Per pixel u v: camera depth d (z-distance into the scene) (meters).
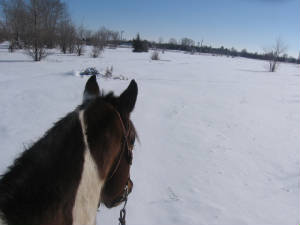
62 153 1.03
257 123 8.36
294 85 18.78
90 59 28.31
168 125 7.40
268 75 26.34
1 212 0.89
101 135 1.13
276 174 4.92
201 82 17.17
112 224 3.14
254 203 3.86
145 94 11.25
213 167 4.99
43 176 0.97
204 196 3.94
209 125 7.74
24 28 28.45
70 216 1.00
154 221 3.26
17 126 6.24
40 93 9.68
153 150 5.56
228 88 15.38
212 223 3.28
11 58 23.81
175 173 4.62
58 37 39.31
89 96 1.36
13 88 10.42
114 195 1.31
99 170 1.11
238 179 4.61
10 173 1.00
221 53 115.88
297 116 9.57
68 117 1.16
